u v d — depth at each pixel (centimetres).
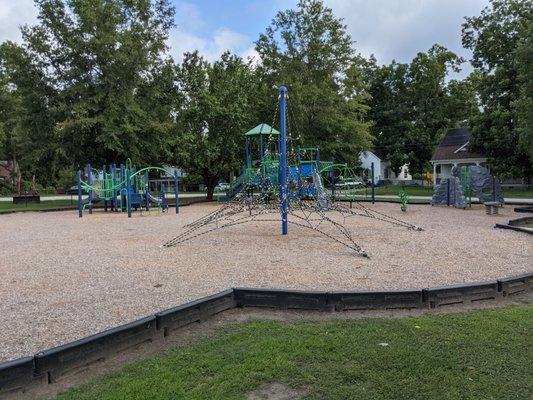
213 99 2531
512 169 2984
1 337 412
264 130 2153
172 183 5056
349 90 2864
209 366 337
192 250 850
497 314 442
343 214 1453
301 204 1185
